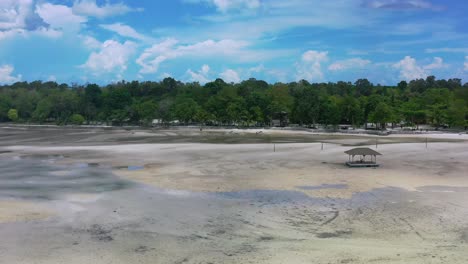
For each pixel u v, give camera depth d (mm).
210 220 29531
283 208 32719
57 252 23203
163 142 91500
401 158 61094
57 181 44375
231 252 23062
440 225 27984
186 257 22391
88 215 30844
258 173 48562
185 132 133750
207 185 41719
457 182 42906
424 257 21672
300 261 21406
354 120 140125
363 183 42406
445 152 68125
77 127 172000
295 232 26734
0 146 83875
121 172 49906
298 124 158875
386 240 24953
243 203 34406
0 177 46875
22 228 27578
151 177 46375
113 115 184625
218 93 191500
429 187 40469
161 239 25438
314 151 69750
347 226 27953
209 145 80812
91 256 22609
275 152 68438
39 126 180375
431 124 145000
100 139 102812
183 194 37812
